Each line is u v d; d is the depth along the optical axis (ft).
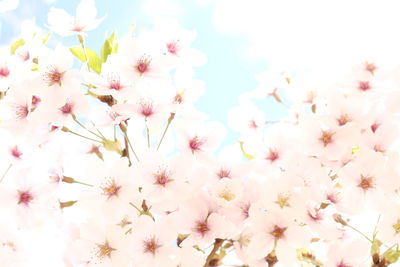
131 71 2.35
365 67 2.51
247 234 2.39
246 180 2.43
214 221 2.32
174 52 2.48
